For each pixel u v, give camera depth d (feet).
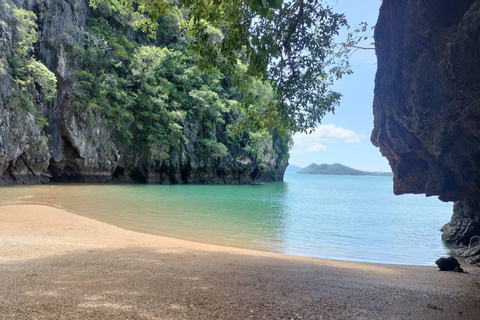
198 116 175.11
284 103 27.68
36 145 110.11
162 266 21.85
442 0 21.52
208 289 16.57
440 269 28.35
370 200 124.67
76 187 103.96
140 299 14.35
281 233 46.68
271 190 155.53
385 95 29.78
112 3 138.31
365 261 32.94
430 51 23.20
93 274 18.60
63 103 121.08
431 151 27.12
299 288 18.02
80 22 134.21
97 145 130.82
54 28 120.16
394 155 33.50
